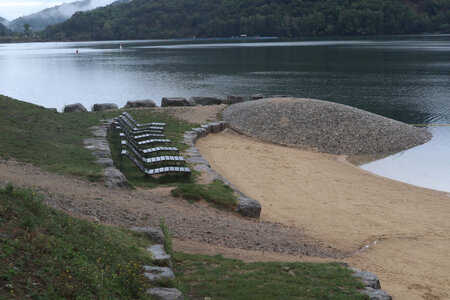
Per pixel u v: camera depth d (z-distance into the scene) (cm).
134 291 813
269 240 1548
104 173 1953
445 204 2166
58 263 777
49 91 6844
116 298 763
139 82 7650
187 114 3878
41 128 2602
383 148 3294
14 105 2952
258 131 3572
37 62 12900
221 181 2183
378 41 18488
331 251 1551
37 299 646
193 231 1479
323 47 15400
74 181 1780
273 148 3219
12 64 12338
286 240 1585
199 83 7281
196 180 2181
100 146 2464
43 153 2123
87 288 738
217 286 1015
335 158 3067
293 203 2123
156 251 1090
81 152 2280
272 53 13425
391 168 2836
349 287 1068
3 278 658
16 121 2600
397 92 6003
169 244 1203
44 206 1015
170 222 1512
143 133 3030
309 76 7919
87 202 1467
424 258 1520
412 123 4175
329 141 3366
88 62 12356
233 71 9019
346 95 5822
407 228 1841
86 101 5903
